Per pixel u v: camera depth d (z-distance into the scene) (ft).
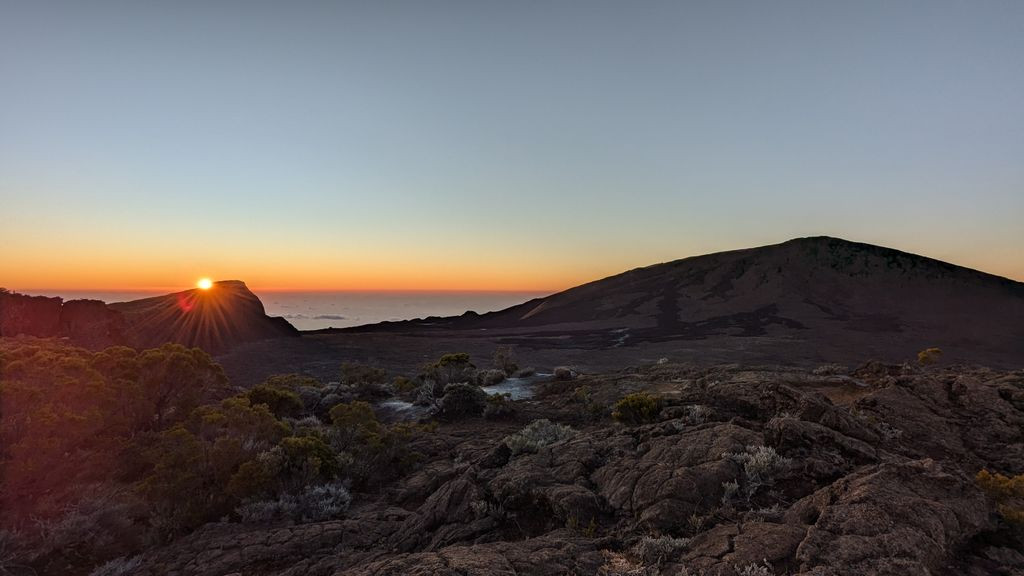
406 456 52.60
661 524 23.95
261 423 47.09
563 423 69.05
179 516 35.40
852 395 58.23
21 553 29.12
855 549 18.28
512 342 280.10
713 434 33.19
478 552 22.44
